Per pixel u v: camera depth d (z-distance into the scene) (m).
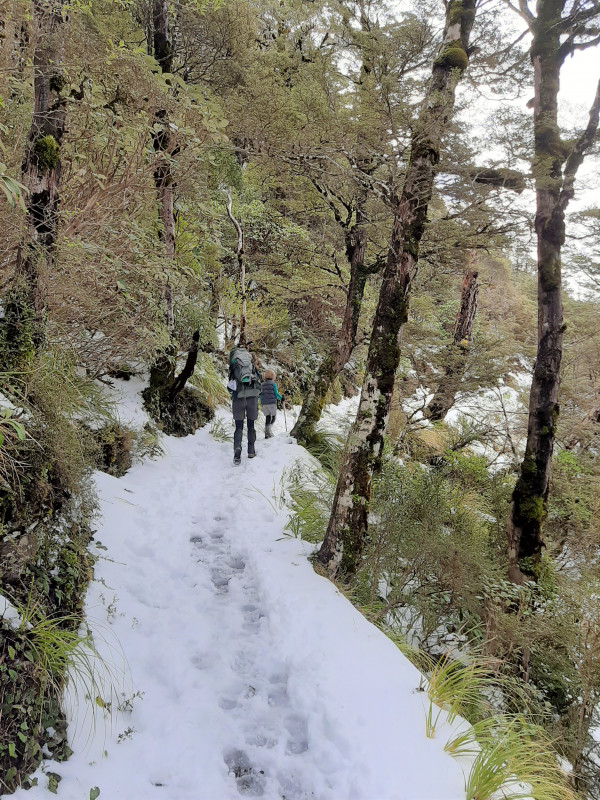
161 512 5.02
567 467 7.63
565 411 10.66
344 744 2.45
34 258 3.27
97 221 3.97
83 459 3.64
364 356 14.27
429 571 4.68
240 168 10.01
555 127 5.65
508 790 2.29
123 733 2.51
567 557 6.89
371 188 5.38
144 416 6.54
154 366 6.87
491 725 2.74
